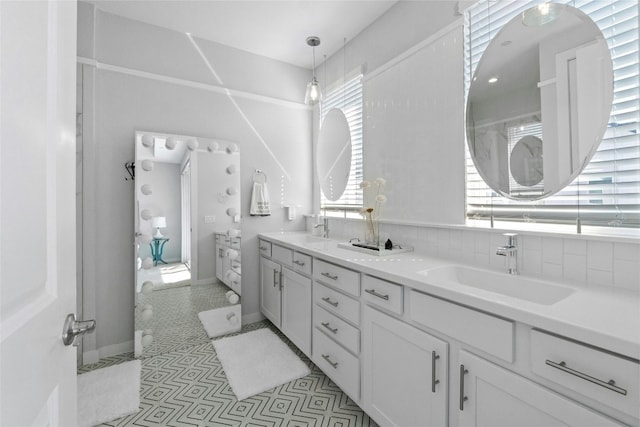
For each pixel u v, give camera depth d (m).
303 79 3.07
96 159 2.16
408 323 1.22
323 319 1.82
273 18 2.26
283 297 2.37
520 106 1.35
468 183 1.62
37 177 0.49
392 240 2.04
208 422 1.53
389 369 1.31
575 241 1.17
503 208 1.47
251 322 2.80
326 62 2.87
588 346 0.71
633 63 1.06
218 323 2.55
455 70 1.64
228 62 2.67
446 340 1.06
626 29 1.08
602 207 1.15
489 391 0.92
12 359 0.39
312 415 1.57
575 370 0.73
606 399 0.68
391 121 2.06
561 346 0.75
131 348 2.27
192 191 2.49
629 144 1.08
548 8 1.26
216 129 2.62
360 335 1.51
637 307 0.85
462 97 1.61
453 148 1.65
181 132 2.46
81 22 2.08
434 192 1.76
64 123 0.61
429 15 1.81
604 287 1.06
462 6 1.58
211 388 1.81
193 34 2.50
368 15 2.19
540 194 1.29
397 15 2.04
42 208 0.51
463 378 0.99
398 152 2.01
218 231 2.61
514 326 0.86
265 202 2.83
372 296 1.41
